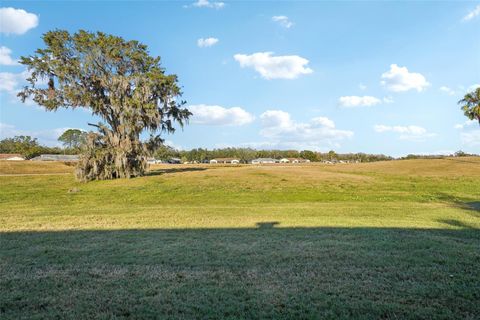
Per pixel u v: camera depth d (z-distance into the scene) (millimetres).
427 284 4574
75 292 4336
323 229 8352
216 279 4789
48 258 5820
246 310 3865
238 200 18781
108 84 31562
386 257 5770
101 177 30359
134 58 32531
